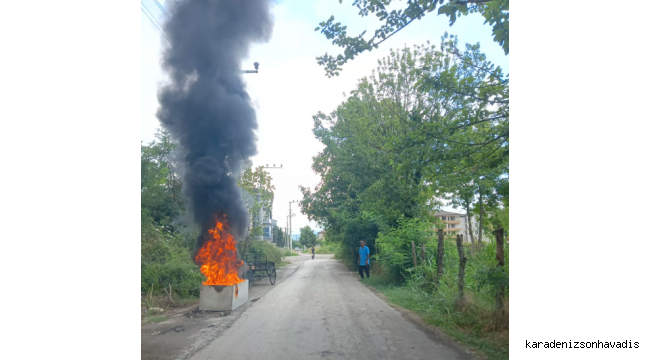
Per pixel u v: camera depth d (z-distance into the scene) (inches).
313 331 278.7
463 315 290.2
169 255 525.0
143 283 414.9
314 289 540.1
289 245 2513.5
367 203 763.4
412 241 519.5
